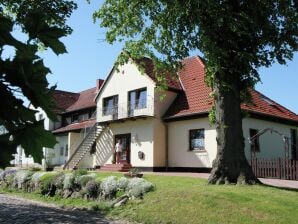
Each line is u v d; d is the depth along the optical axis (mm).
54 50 1598
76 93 41906
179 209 11320
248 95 16047
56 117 1542
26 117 1489
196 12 13508
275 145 25453
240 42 14461
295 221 9969
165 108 26031
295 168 19672
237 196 11781
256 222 9992
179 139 24953
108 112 29391
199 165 23484
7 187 20719
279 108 27484
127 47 16469
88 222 11297
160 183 15086
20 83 1456
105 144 29359
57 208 14297
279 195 12102
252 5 13672
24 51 1463
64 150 35438
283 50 14383
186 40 14641
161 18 14812
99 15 16062
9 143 1486
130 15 15836
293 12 13961
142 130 26344
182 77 28031
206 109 23234
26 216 12320
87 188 15016
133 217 11711
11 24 1488
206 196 11766
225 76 14648
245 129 23312
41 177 18359
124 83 28297
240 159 14414
